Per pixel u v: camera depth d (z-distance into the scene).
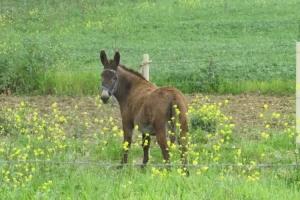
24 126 25.16
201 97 33.50
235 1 74.94
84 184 16.80
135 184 16.64
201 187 16.19
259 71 39.50
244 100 32.59
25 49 37.03
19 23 63.97
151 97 19.27
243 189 15.91
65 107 30.89
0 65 35.56
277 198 15.48
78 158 20.38
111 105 30.70
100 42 55.84
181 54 47.69
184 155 18.41
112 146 21.81
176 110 18.53
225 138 22.59
